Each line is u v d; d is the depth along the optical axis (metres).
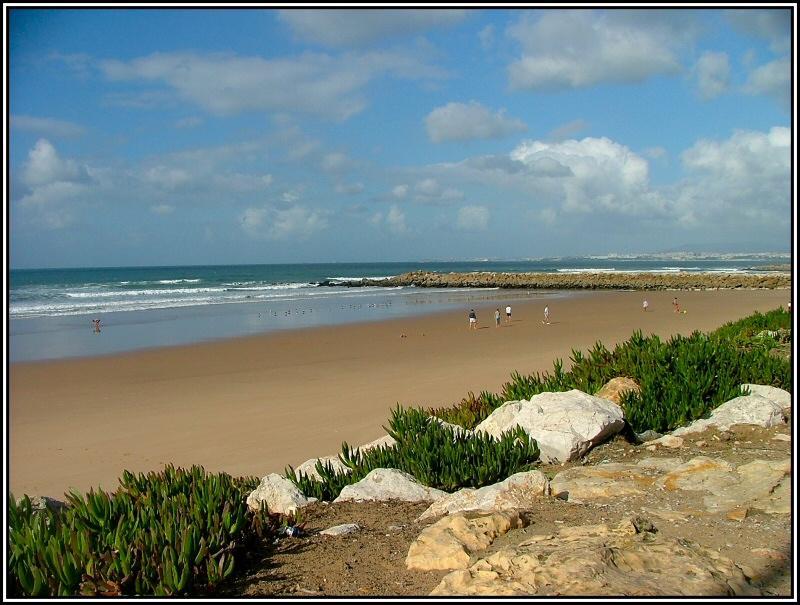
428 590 3.91
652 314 41.38
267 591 4.13
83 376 21.31
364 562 4.54
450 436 7.41
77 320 39.66
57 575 4.14
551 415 7.39
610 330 32.53
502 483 5.73
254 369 22.17
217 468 11.34
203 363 23.61
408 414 8.27
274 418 14.93
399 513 5.82
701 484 5.54
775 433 7.27
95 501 5.05
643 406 8.38
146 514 5.05
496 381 18.67
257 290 75.69
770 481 5.41
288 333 32.66
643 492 5.51
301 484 6.88
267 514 5.55
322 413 15.25
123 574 4.19
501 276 90.19
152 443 13.20
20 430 14.48
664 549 4.12
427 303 53.81
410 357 24.17
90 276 125.56
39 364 23.62
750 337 16.11
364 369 21.66
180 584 4.09
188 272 156.00
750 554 4.12
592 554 3.93
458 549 4.36
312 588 4.13
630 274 92.81
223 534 4.82
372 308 48.59
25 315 42.97
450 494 6.07
